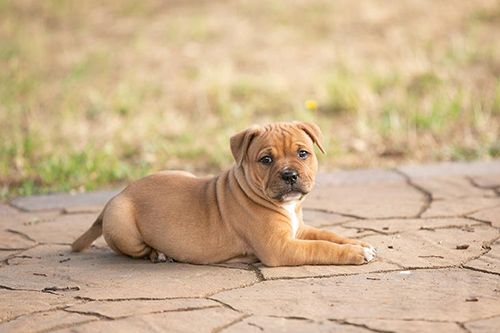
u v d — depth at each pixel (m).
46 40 19.66
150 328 5.19
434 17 18.67
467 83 14.31
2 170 11.43
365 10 19.81
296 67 16.48
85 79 16.41
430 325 5.01
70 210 9.38
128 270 6.74
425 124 12.71
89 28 20.48
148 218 6.99
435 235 7.46
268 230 6.63
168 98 15.16
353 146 12.13
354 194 9.49
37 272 6.76
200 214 6.89
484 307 5.33
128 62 17.52
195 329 5.14
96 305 5.72
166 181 7.17
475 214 8.20
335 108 14.09
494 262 6.48
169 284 6.22
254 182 6.67
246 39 18.66
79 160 11.50
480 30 17.28
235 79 15.69
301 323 5.16
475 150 11.57
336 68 15.95
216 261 6.88
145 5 22.16
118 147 12.66
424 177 10.16
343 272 6.36
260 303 5.62
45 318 5.47
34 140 12.59
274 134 6.71
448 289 5.78
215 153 11.97
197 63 17.12
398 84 14.52
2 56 17.94
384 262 6.60
